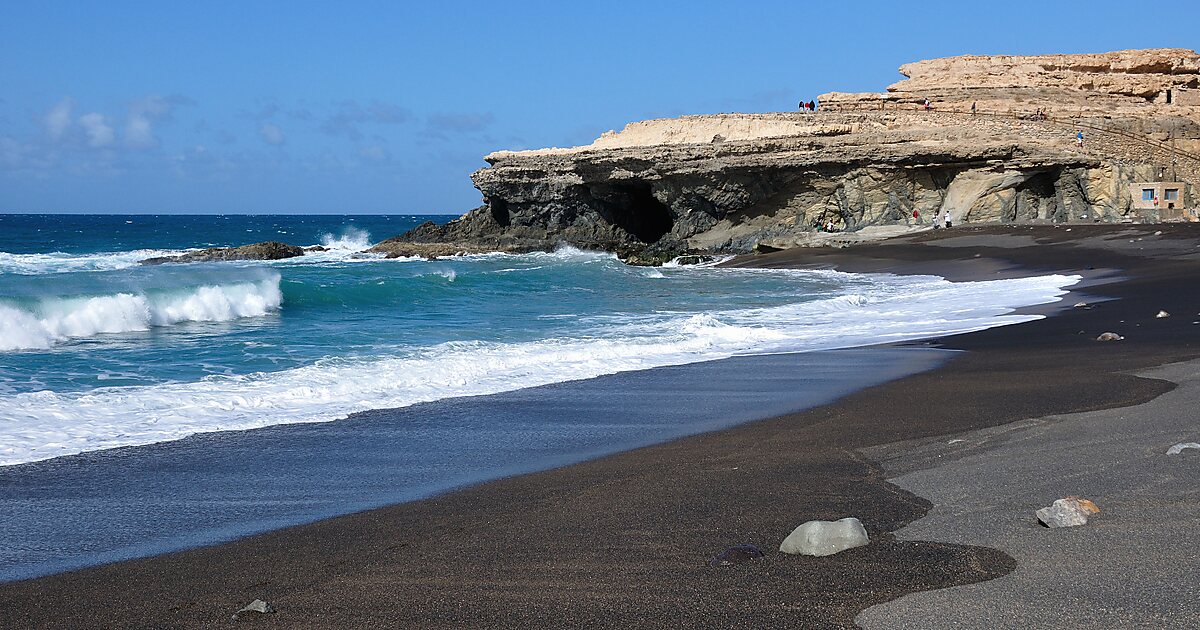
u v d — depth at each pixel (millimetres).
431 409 10289
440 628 4207
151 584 5047
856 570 4621
